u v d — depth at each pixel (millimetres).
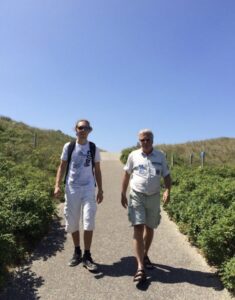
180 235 3947
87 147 3133
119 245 3607
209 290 2721
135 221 2889
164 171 2986
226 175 8352
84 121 3121
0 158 7051
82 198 3090
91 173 3133
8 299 2590
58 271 3023
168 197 2986
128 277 2926
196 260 3260
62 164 3148
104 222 4391
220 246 3008
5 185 4258
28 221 3535
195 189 4996
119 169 9797
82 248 3518
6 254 2832
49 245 3594
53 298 2611
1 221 3270
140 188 2896
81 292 2697
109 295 2654
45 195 4168
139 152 2988
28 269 3049
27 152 10148
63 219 4453
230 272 2660
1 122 15422
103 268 3084
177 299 2598
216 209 3574
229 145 20344
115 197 5910
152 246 3598
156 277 2930
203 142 20562
